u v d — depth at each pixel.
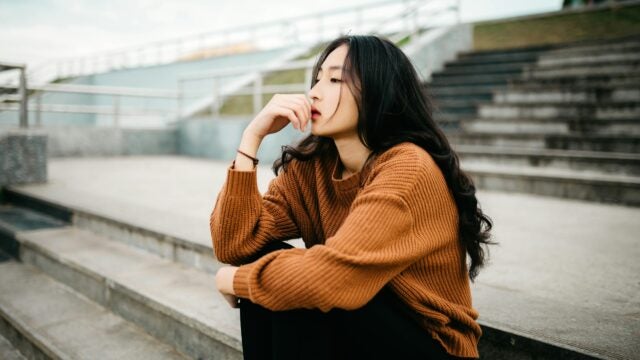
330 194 1.22
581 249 2.37
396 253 0.92
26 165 4.49
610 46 6.98
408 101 1.09
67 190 4.19
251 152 1.25
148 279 2.28
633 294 1.72
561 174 3.99
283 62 11.15
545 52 7.27
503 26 11.98
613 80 5.83
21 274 2.93
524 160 4.68
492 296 1.63
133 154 8.37
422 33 9.15
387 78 1.06
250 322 1.17
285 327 1.04
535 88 6.09
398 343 0.98
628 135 4.69
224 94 8.33
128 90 8.00
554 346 1.24
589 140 4.77
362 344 1.00
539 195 3.97
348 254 0.90
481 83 7.19
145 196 3.90
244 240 1.22
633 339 1.27
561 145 4.96
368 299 0.93
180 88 8.96
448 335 1.03
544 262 2.14
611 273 1.98
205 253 2.35
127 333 2.12
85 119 10.46
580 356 1.19
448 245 1.05
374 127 1.07
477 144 5.61
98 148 8.05
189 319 1.84
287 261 0.96
